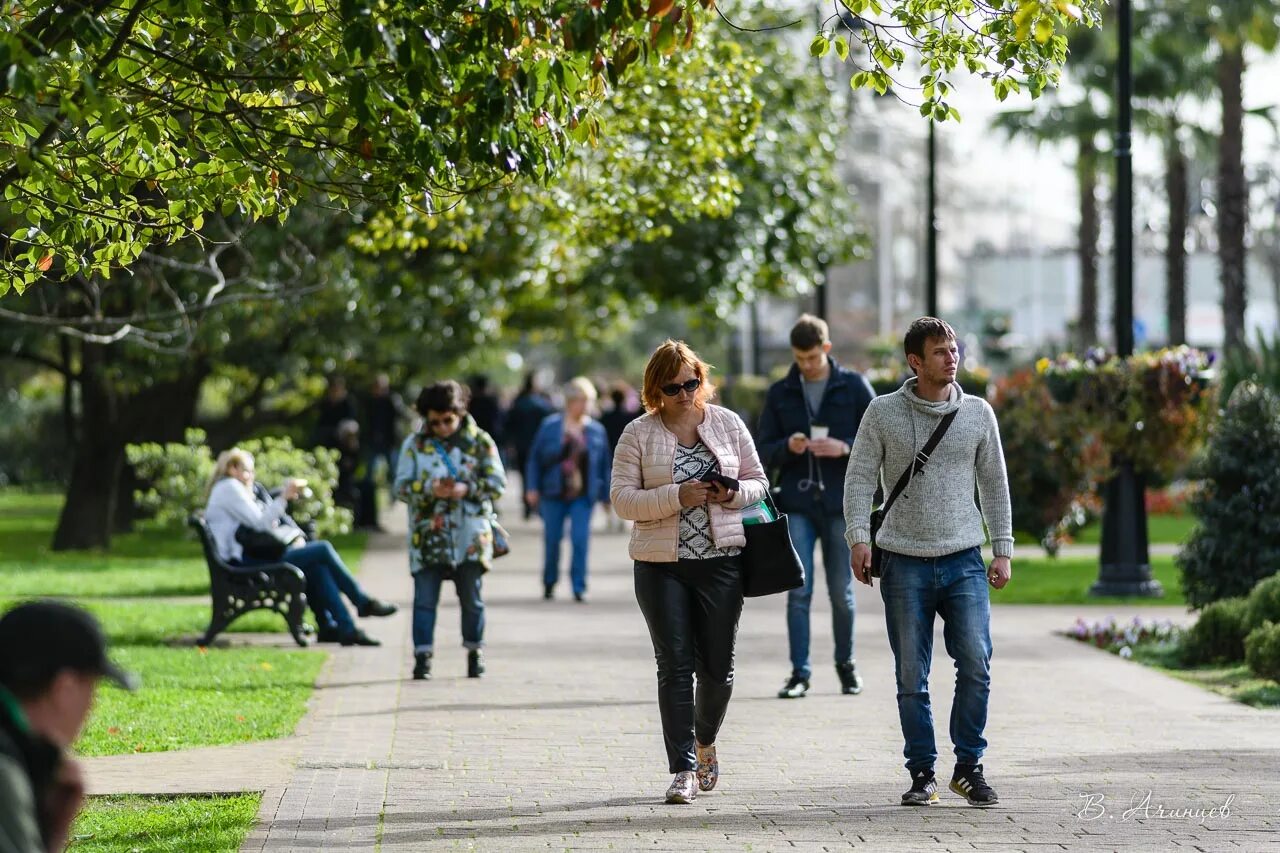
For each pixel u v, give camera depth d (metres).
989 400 37.41
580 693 19.28
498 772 14.49
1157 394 29.88
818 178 40.75
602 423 47.47
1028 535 36.84
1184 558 25.19
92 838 11.69
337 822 12.41
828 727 16.83
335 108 12.00
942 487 13.21
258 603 23.38
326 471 32.88
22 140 12.34
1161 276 121.00
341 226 35.66
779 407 18.75
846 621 18.89
